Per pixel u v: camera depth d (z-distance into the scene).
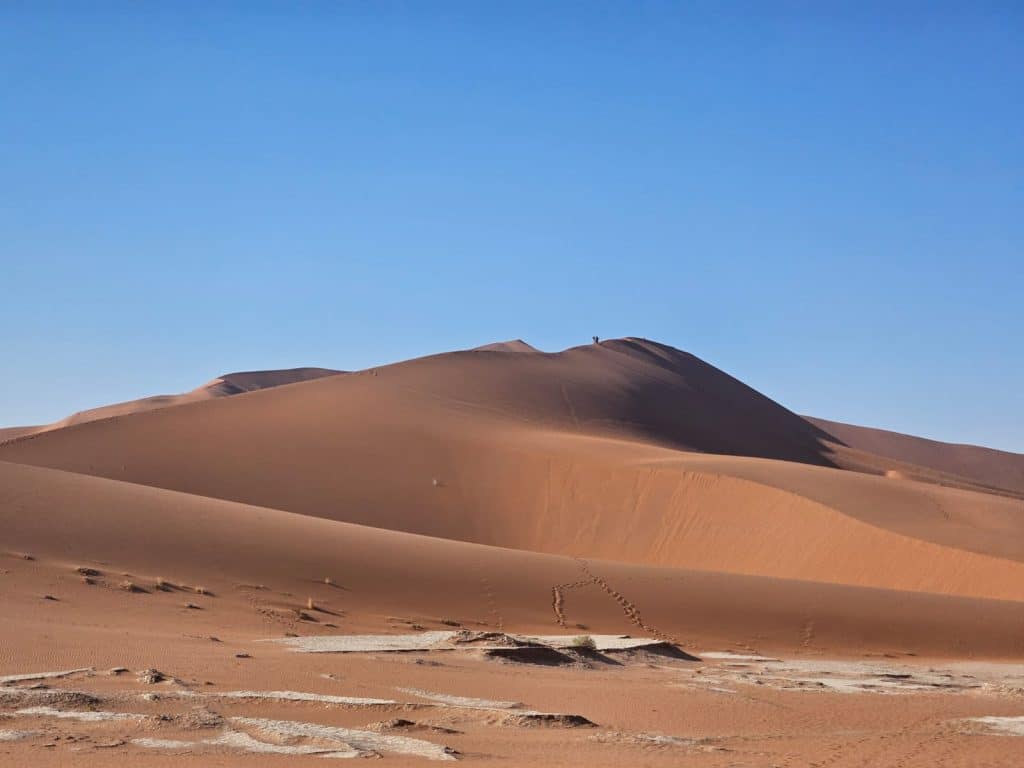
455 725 22.09
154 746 17.80
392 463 84.62
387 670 28.88
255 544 46.62
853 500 69.94
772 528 67.94
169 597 37.94
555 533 75.44
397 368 117.94
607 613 46.34
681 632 45.22
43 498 46.75
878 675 37.38
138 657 26.19
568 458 83.06
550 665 34.19
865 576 60.75
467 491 81.19
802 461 134.12
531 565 50.97
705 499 73.19
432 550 51.34
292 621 37.97
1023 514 70.19
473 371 121.19
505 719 22.81
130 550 42.69
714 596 49.03
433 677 28.59
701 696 29.47
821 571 62.56
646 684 31.59
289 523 51.91
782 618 47.34
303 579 44.16
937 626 47.81
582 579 49.84
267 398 100.06
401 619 41.53
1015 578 56.00
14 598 33.19
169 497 52.84
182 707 21.23
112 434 87.62
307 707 22.42
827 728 25.11
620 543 72.69
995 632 47.75
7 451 83.62
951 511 69.75
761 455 129.38
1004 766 19.97
